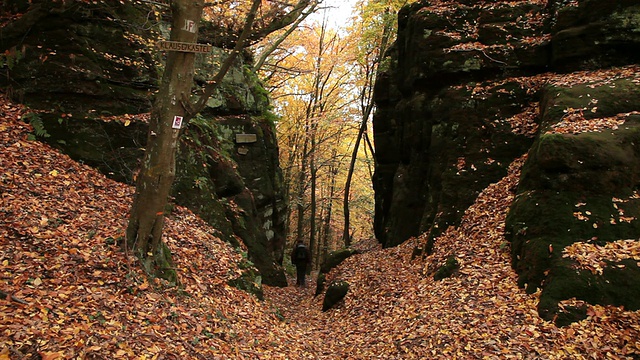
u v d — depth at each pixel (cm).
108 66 1096
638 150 784
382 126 1702
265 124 1728
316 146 2670
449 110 1240
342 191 3438
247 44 1636
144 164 689
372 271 1199
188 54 663
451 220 1096
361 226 3856
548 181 805
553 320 642
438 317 751
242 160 1488
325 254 3191
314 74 2473
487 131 1159
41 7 1004
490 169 1108
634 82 909
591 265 675
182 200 1098
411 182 1401
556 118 903
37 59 998
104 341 478
